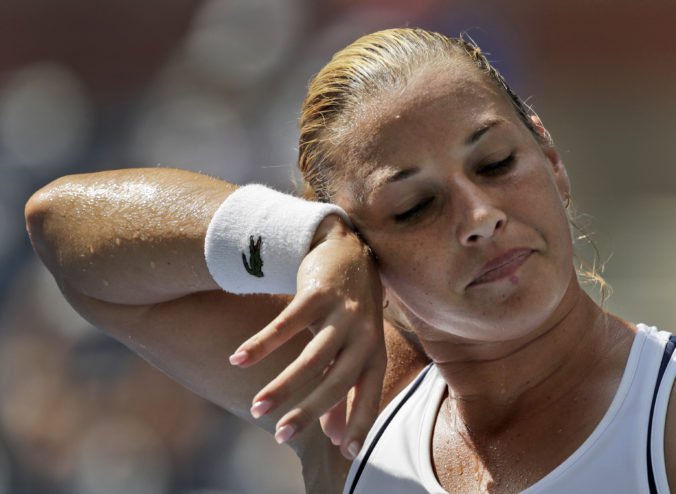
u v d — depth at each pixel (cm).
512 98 812
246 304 938
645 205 2912
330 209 771
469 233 732
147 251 893
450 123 752
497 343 784
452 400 838
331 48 3095
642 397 719
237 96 3109
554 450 748
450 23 3244
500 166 754
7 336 2453
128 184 939
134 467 2189
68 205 955
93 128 3347
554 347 776
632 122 3359
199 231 859
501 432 791
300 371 662
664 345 742
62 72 3816
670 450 693
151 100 3281
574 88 3375
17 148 3319
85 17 3841
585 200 2983
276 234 775
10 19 3859
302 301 693
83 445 2242
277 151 2886
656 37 3409
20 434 2281
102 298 956
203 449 2183
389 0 3173
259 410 648
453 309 759
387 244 773
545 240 745
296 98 2994
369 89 782
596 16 3394
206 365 959
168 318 951
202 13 3328
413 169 754
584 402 756
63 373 2322
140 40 3788
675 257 2427
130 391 2242
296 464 2114
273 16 3125
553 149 854
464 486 788
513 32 3353
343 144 788
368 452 853
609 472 703
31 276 2634
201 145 3073
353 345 690
